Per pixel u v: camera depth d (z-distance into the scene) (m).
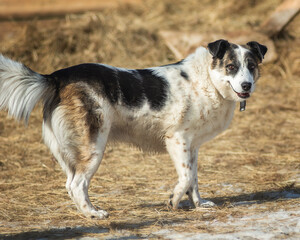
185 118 9.10
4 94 8.55
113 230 7.77
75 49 20.86
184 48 20.69
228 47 9.20
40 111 17.19
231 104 9.51
